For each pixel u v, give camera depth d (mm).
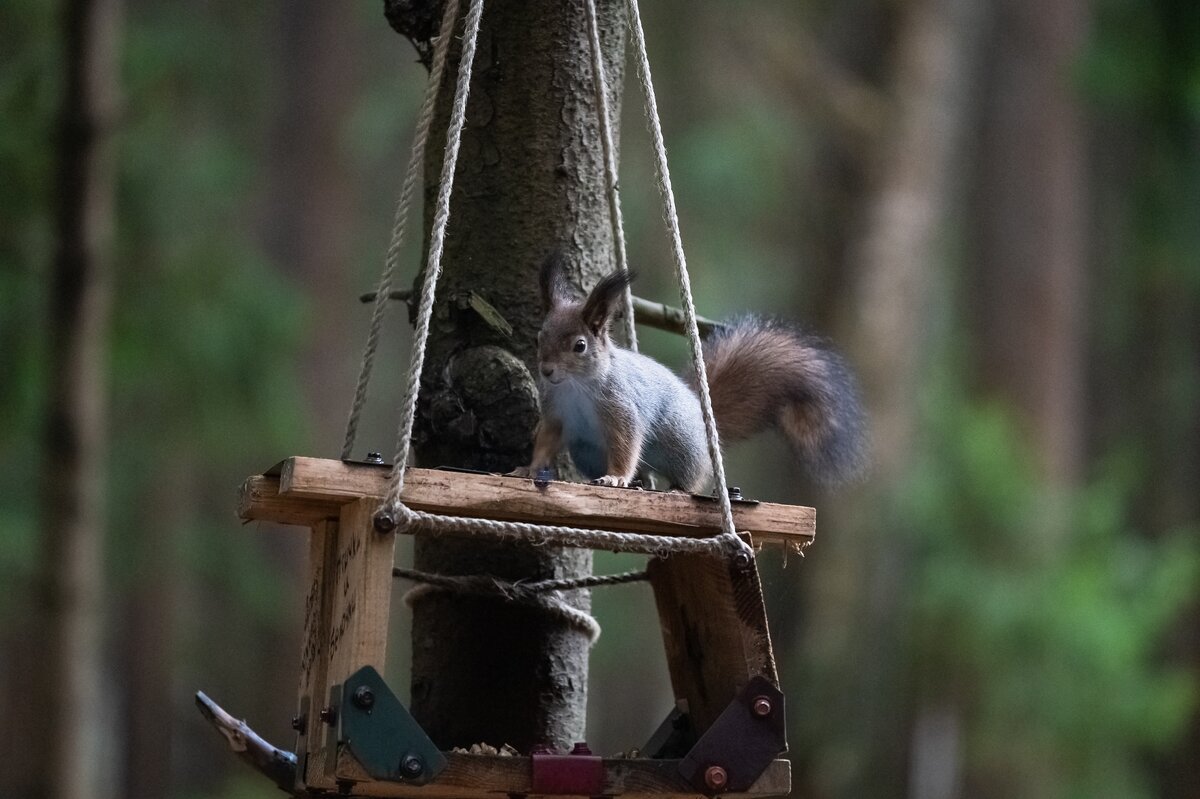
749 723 4594
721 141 22859
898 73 17297
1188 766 21125
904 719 17594
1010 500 18047
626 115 23078
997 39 22484
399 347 27375
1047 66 22219
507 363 5457
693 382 6086
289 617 22828
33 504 16422
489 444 5418
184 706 25938
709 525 4730
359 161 27531
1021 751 17547
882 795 17141
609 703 28750
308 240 24250
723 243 24234
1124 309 26703
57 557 12242
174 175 17203
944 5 17703
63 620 12211
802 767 15266
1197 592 21438
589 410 5551
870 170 17062
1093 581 17547
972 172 23625
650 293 23859
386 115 26266
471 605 5426
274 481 4773
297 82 24641
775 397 6059
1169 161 21500
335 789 4645
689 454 5867
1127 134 25938
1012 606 17234
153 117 17453
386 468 4504
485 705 5363
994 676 17266
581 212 5727
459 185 5699
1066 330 22000
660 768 4520
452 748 5332
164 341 16141
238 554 22609
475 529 4461
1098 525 18797
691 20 22547
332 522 4922
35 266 13492
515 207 5672
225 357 16625
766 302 23984
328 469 4449
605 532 4578
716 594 4816
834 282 16875
